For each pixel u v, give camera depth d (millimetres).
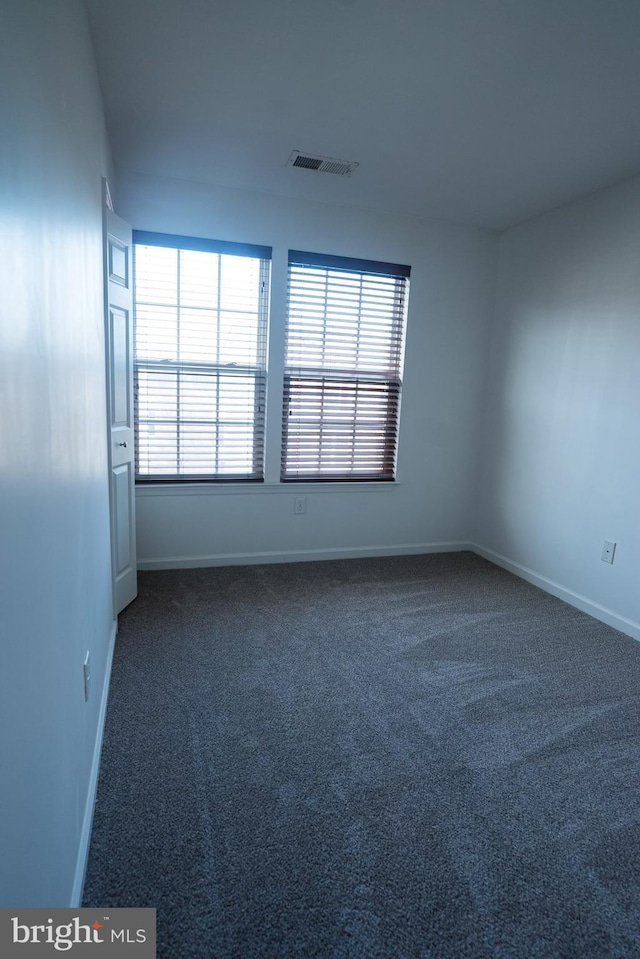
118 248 2410
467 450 3912
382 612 2877
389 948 1142
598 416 2922
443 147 2441
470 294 3686
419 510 3879
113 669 2188
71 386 1236
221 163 2713
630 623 2725
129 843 1361
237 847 1367
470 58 1778
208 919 1177
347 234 3312
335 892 1260
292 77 1938
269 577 3305
